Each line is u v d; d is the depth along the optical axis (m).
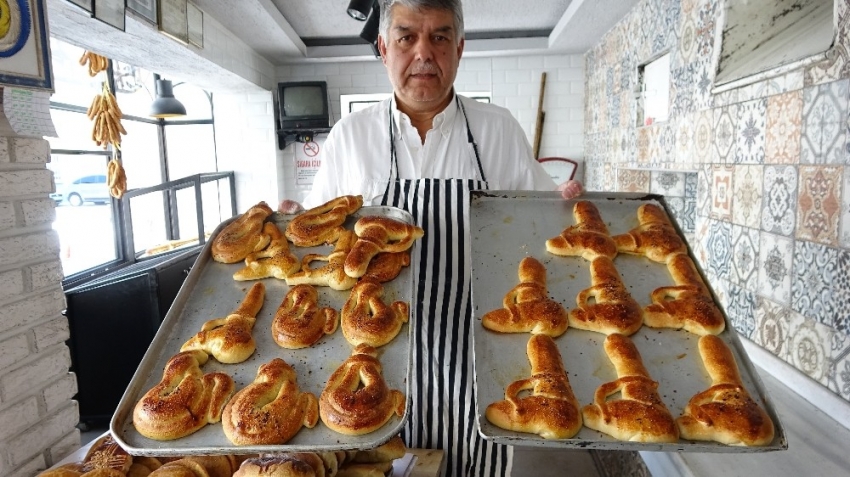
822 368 1.26
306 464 0.95
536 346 0.89
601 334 0.94
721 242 1.79
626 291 0.99
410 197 1.46
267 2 2.98
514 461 2.00
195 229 4.36
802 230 1.33
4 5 1.27
